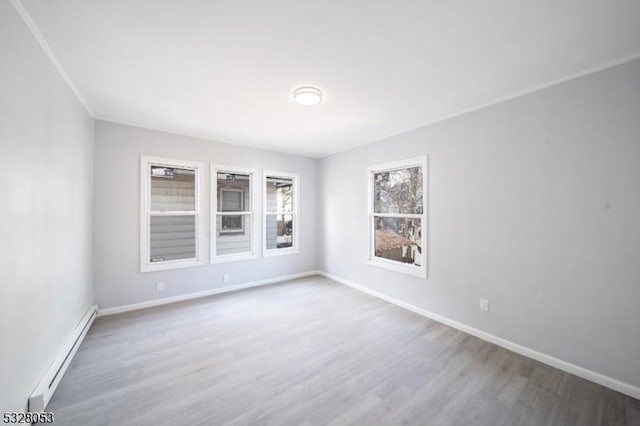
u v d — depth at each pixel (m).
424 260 3.25
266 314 3.27
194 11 1.45
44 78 1.78
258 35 1.66
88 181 2.91
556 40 1.70
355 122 3.22
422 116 3.03
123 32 1.63
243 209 5.61
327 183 5.02
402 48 1.80
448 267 3.01
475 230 2.76
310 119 3.14
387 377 2.06
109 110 2.89
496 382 2.01
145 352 2.38
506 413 1.70
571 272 2.14
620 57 1.88
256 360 2.28
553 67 2.02
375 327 2.94
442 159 3.07
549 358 2.24
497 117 2.59
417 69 2.06
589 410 1.73
